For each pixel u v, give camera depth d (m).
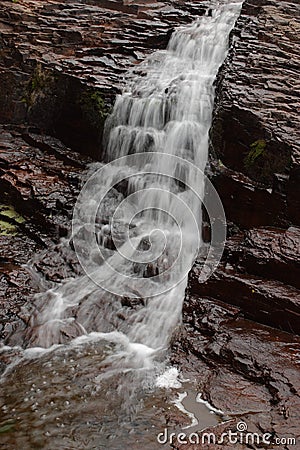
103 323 7.30
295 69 9.53
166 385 6.03
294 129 8.02
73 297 7.80
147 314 7.31
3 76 12.41
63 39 12.70
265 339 6.34
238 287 6.86
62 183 10.05
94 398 5.94
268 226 7.74
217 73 10.29
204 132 9.39
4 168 10.66
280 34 10.61
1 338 7.08
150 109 10.12
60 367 6.49
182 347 6.57
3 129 12.20
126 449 5.19
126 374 6.29
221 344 6.35
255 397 5.65
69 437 5.39
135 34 12.73
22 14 13.06
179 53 12.20
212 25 12.53
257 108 8.45
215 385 5.88
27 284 8.10
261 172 8.12
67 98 11.32
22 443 5.34
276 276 6.84
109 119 10.56
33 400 5.93
